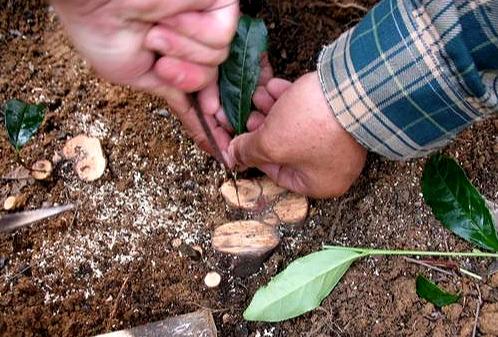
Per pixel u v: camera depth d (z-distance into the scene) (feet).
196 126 1.68
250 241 1.75
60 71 1.94
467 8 1.32
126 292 1.74
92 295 1.74
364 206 1.81
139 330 1.63
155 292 1.75
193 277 1.76
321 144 1.55
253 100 1.75
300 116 1.53
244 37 1.63
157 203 1.82
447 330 1.70
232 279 1.76
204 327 1.65
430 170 1.62
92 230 1.79
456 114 1.45
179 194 1.82
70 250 1.77
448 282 1.74
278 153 1.59
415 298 1.72
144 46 1.31
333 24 1.97
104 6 1.16
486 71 1.44
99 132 1.88
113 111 1.90
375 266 1.76
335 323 1.72
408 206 1.81
